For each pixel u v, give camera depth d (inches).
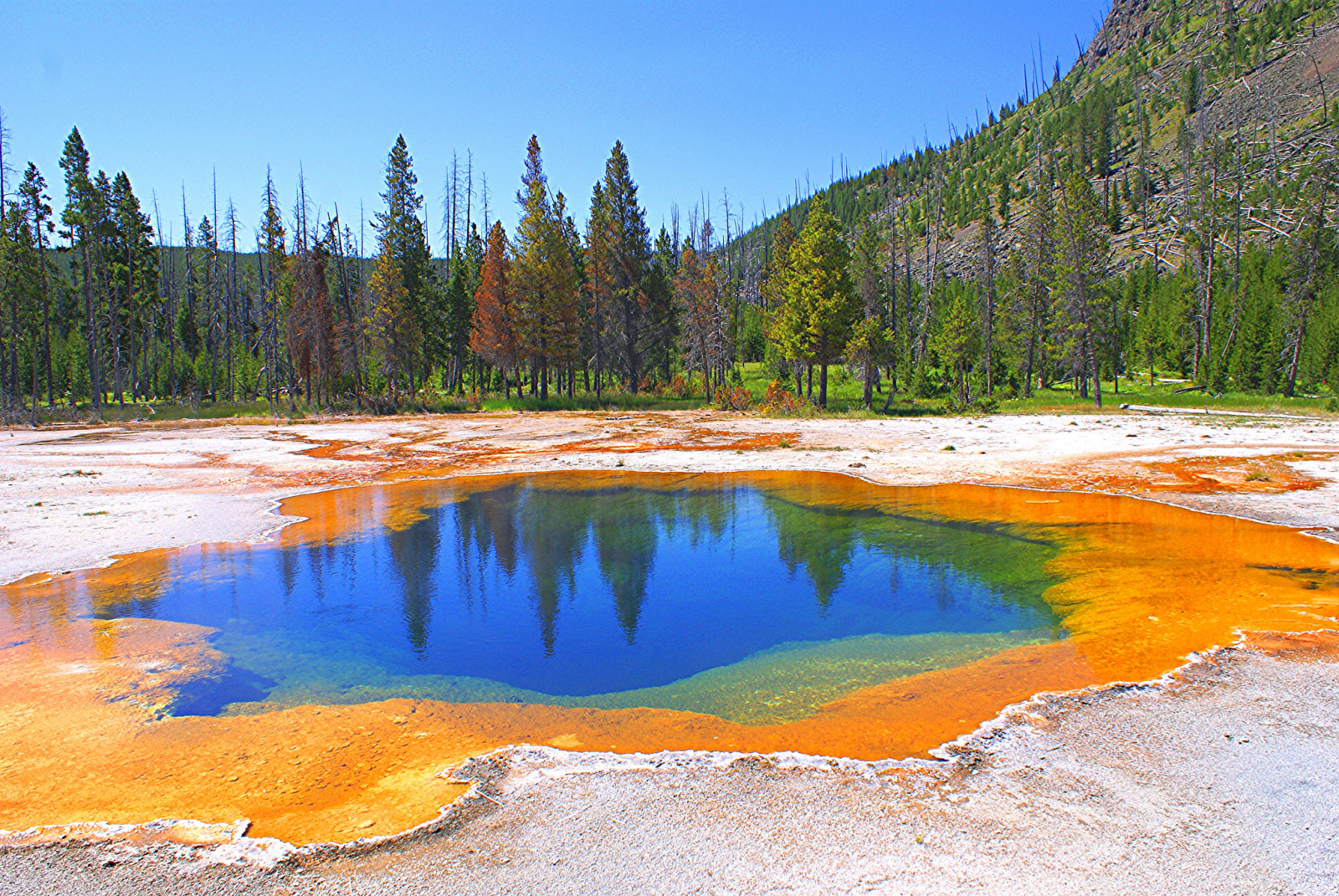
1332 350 1609.3
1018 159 4864.7
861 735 196.5
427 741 200.5
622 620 317.1
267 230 1857.8
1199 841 137.6
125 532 473.4
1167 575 339.3
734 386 2010.3
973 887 126.6
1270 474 560.1
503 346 1760.6
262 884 132.8
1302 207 2118.6
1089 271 1631.4
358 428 1242.0
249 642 289.3
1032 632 280.8
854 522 495.2
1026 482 601.9
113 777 179.5
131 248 1982.0
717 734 202.1
